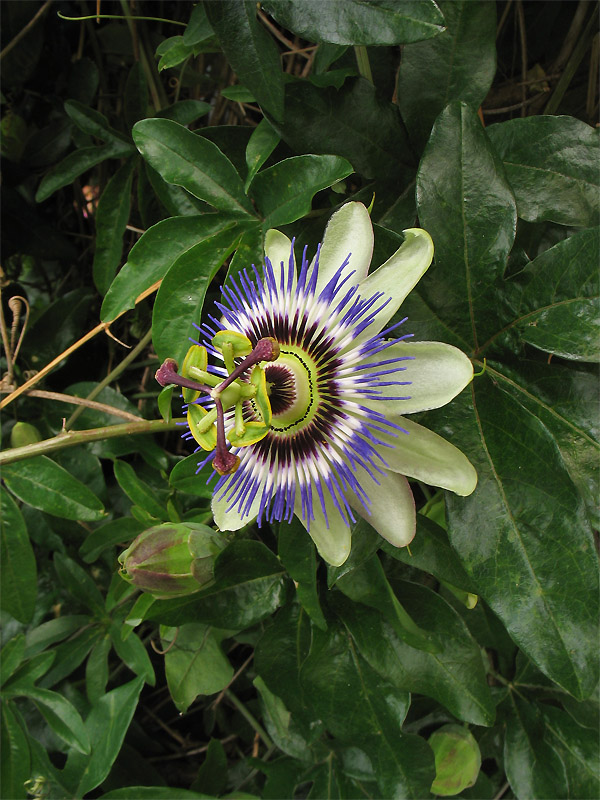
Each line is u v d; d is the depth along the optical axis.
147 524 0.26
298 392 0.18
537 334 0.19
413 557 0.21
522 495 0.18
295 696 0.24
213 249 0.21
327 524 0.17
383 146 0.21
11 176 0.33
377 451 0.17
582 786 0.24
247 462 0.19
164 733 0.34
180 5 0.30
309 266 0.19
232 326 0.19
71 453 0.29
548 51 0.28
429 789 0.23
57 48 0.32
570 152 0.20
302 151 0.21
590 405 0.20
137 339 0.32
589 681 0.17
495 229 0.19
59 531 0.29
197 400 0.17
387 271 0.18
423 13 0.17
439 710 0.26
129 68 0.33
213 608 0.23
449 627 0.23
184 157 0.22
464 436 0.19
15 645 0.27
